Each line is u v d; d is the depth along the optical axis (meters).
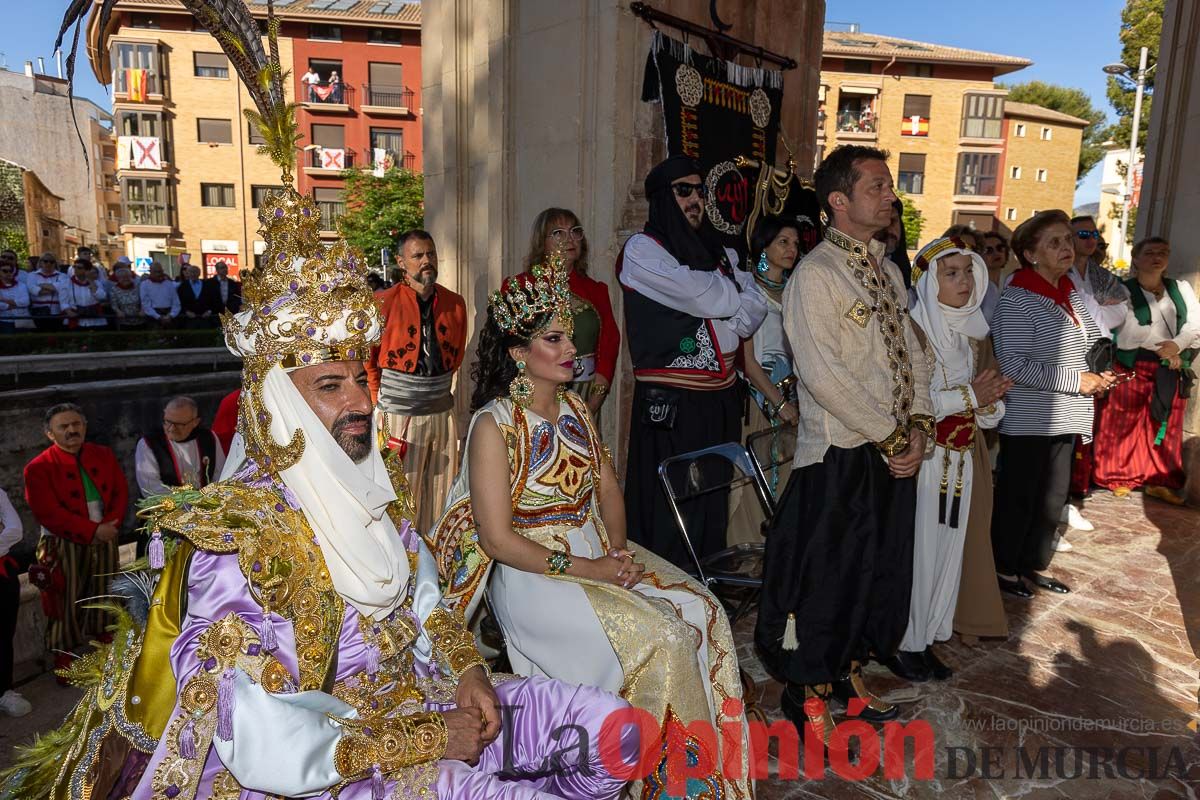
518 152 4.52
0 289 10.21
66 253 31.75
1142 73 19.98
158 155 28.20
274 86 1.43
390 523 1.61
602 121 4.07
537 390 2.22
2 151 30.38
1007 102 35.59
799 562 2.57
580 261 3.90
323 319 1.42
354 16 28.91
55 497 3.33
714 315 3.38
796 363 2.53
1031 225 3.74
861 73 33.00
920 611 3.00
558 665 2.12
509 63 4.47
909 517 2.64
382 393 4.27
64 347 8.56
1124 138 24.64
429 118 5.29
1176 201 5.45
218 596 1.34
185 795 1.30
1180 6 5.43
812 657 2.54
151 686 1.32
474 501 2.14
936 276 3.00
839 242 2.57
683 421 3.45
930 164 34.00
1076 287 5.05
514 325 2.15
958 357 3.01
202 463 3.78
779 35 4.96
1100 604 3.77
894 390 2.50
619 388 4.25
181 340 9.56
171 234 28.88
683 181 3.37
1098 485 5.78
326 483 1.42
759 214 4.52
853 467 2.53
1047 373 3.60
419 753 1.45
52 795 1.32
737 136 4.52
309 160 29.23
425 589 1.76
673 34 4.21
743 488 3.89
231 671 1.32
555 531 2.23
